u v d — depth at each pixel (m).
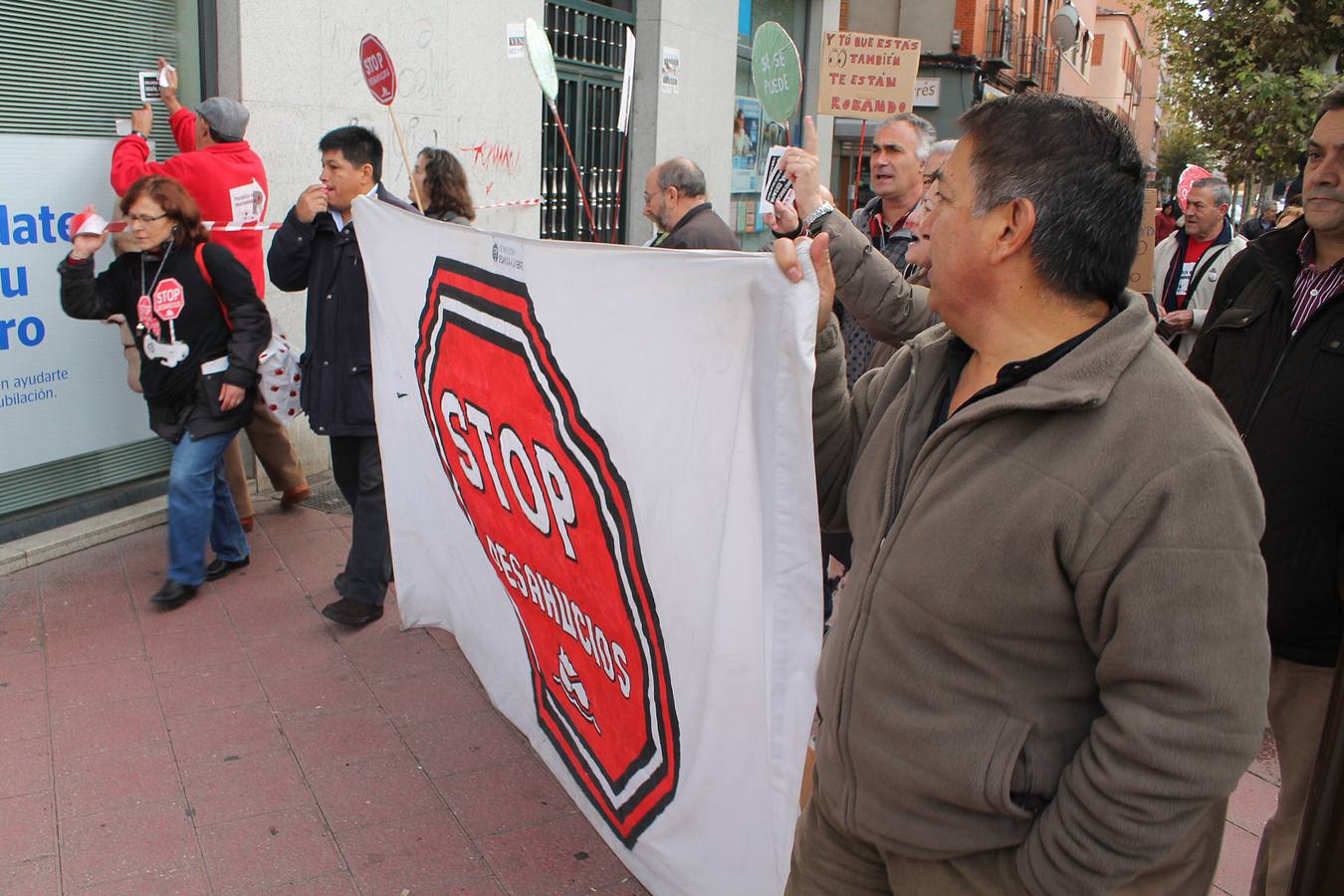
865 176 16.39
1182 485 1.33
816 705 1.87
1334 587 2.33
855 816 1.65
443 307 3.11
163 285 4.19
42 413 4.95
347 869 2.92
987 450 1.46
